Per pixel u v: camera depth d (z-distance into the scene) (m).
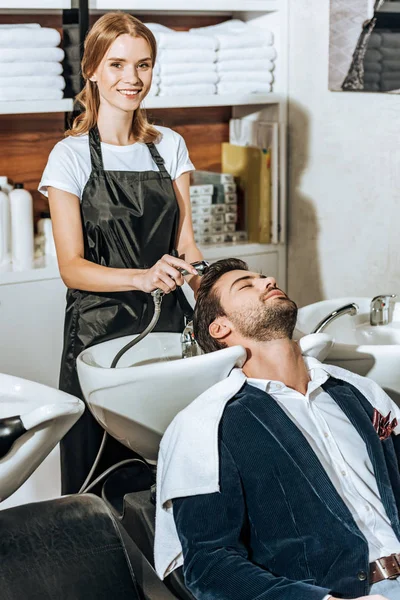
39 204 3.05
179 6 2.90
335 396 1.72
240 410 1.58
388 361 2.00
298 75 3.06
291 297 3.27
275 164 3.11
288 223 3.23
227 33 3.05
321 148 3.01
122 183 2.24
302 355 1.83
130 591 1.39
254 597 1.38
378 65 2.68
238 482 1.52
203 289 1.79
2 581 1.31
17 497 2.70
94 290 2.10
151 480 2.26
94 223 2.23
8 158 2.96
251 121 3.22
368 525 1.59
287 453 1.54
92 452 2.36
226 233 3.23
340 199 2.97
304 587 1.38
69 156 2.22
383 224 2.80
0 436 1.40
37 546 1.37
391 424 1.76
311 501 1.52
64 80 2.81
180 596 1.59
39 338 2.76
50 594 1.33
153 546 1.76
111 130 2.27
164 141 2.37
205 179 3.25
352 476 1.62
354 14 2.74
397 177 2.71
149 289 1.93
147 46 2.17
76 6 2.66
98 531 1.42
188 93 2.95
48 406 1.42
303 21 2.99
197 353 1.98
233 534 1.48
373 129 2.78
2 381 1.78
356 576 1.49
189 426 1.56
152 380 1.73
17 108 2.59
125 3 2.80
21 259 2.78
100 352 2.04
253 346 1.73
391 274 2.80
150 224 2.29
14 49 2.58
